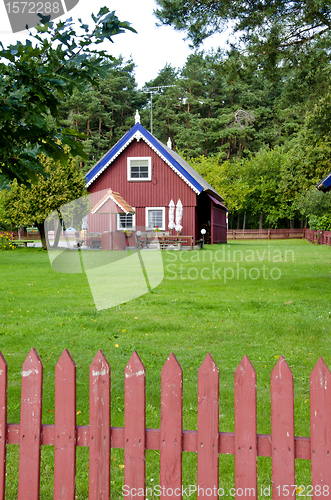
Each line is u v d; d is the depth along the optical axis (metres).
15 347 6.01
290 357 5.53
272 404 2.18
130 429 2.25
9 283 12.10
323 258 19.77
